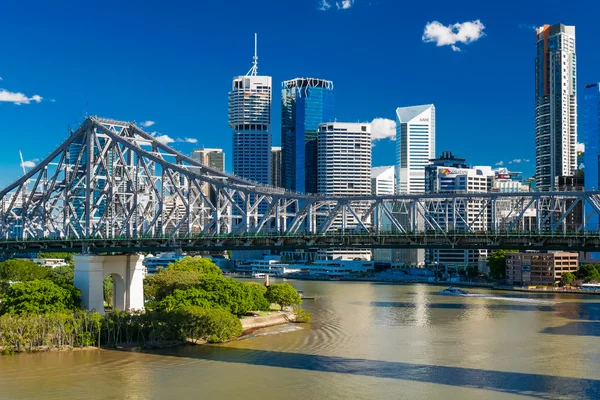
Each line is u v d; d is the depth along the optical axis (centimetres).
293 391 13538
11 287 19150
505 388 13825
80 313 18250
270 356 16638
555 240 19625
